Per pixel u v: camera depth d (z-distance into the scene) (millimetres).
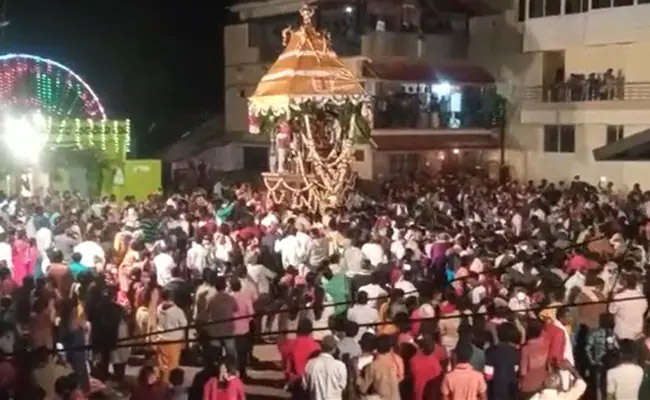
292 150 26734
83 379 13375
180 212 22453
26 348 11898
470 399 10688
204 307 14883
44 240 19406
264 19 46875
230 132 49312
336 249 18938
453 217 24797
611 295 13828
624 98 37812
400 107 41719
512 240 18562
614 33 38125
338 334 11883
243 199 26250
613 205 26984
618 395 11383
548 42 41312
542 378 11672
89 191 34094
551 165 41250
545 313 12758
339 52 43312
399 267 16141
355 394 11422
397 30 43625
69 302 13625
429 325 12125
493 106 43625
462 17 45562
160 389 10445
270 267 19156
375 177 40719
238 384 10672
